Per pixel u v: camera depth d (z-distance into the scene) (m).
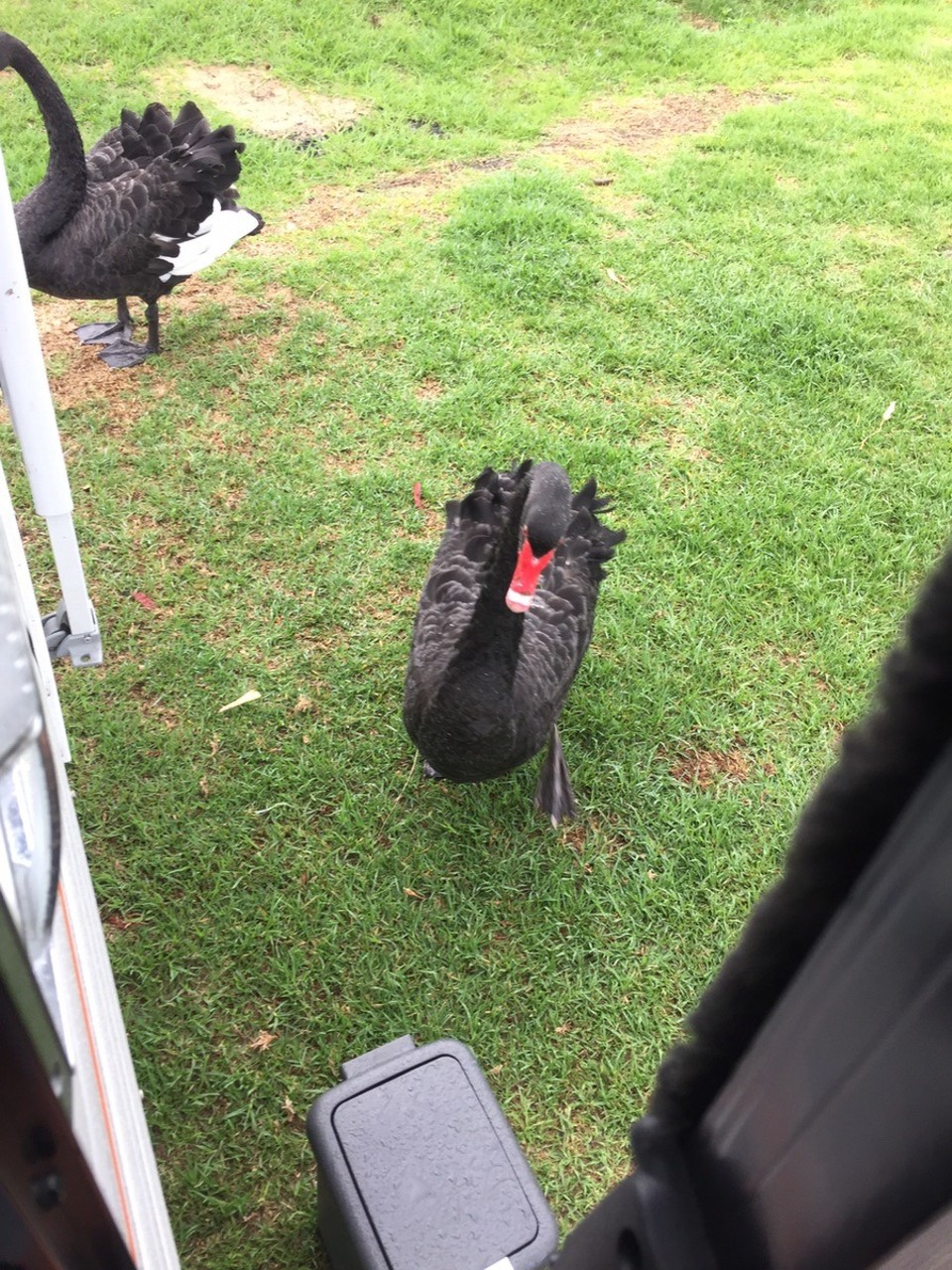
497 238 5.58
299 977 2.75
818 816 0.53
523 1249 1.85
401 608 3.78
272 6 7.50
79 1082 0.87
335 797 3.18
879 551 4.11
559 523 2.68
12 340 2.70
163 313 5.02
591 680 3.62
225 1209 2.35
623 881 3.07
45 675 2.35
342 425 4.49
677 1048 0.74
